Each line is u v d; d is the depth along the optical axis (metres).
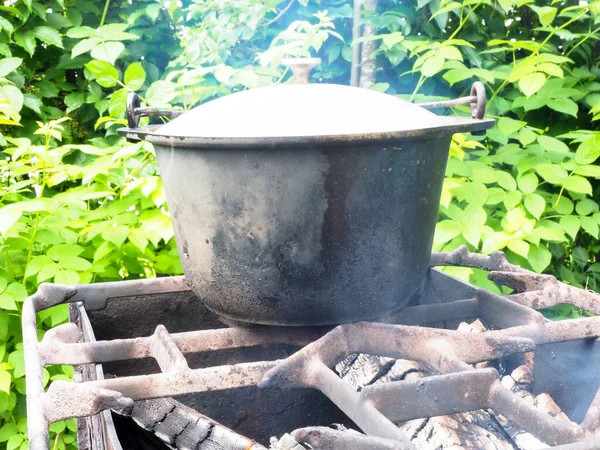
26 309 1.20
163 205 2.16
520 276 1.37
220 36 2.52
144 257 2.17
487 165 2.31
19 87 2.35
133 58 2.63
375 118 0.99
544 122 2.69
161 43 2.70
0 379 1.83
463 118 1.15
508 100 2.49
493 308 1.26
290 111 1.00
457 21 2.59
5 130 2.43
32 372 0.91
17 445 1.95
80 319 1.34
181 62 2.40
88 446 1.28
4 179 2.24
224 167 0.97
